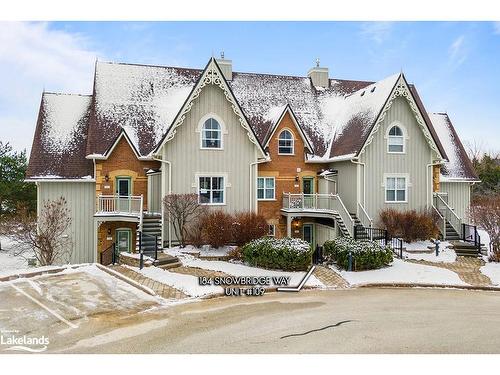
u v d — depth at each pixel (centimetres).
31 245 2422
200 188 2419
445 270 1938
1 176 3528
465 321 1218
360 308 1348
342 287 1662
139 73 2800
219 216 2233
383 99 2570
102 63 2747
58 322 1136
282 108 2698
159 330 1102
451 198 3017
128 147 2423
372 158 2578
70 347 980
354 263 1873
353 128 2697
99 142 2405
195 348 981
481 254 2342
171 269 1812
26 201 3441
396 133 2653
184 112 2312
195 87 2336
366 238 2327
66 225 2277
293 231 2700
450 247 2384
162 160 2319
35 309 1208
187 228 2319
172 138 2339
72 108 2666
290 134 2698
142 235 1986
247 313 1270
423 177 2698
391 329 1134
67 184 2405
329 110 3061
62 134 2533
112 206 2341
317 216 2536
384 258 1925
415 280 1762
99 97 2583
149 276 1648
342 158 2583
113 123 2502
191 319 1200
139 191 2433
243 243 2222
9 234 2741
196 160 2395
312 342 1028
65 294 1345
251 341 1031
